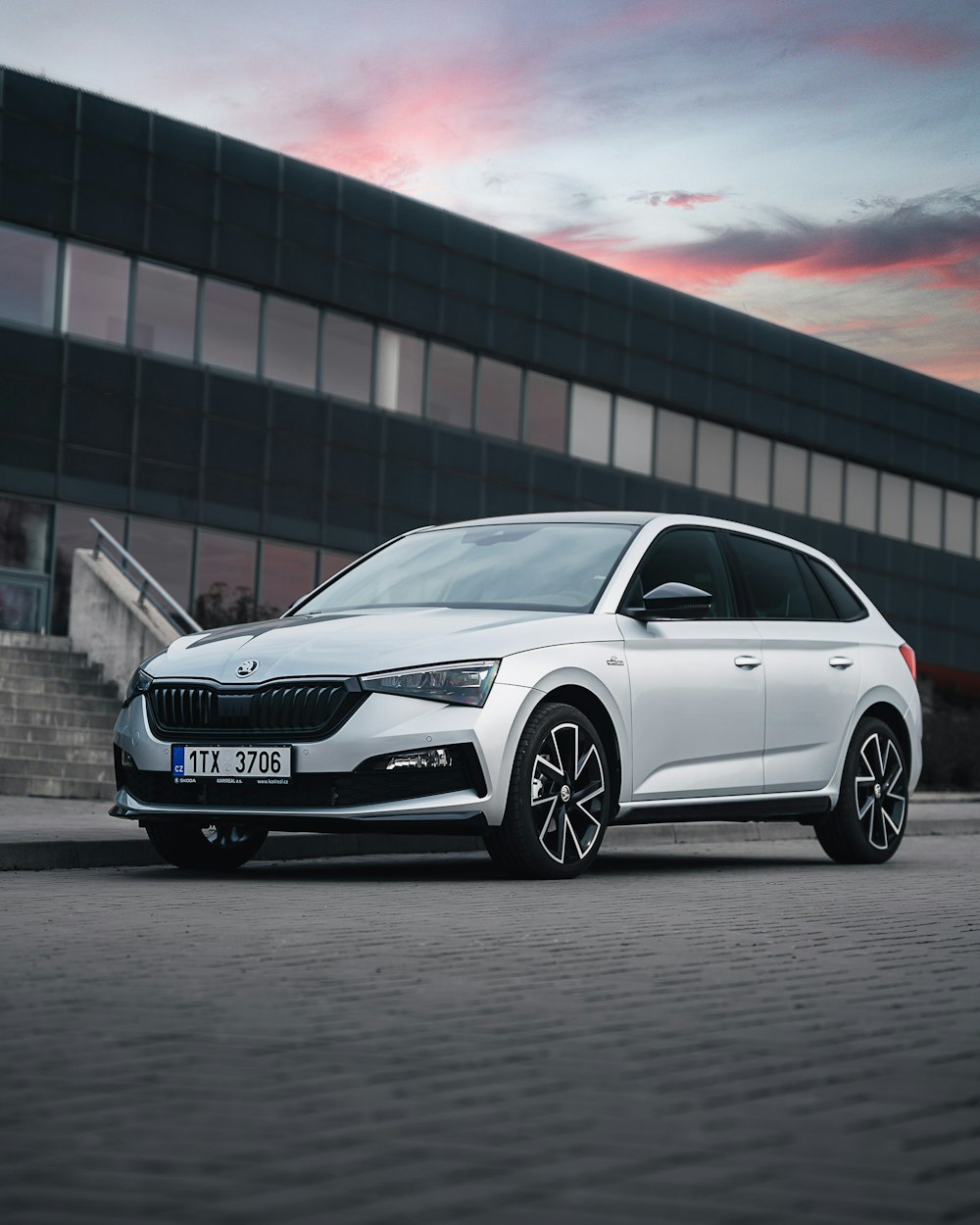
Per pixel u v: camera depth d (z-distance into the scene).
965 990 4.55
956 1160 2.68
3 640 19.09
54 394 25.80
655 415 35.12
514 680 7.67
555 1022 3.89
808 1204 2.40
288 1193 2.43
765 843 12.68
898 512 41.06
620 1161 2.63
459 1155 2.66
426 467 30.64
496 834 7.70
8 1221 2.28
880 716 9.93
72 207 25.95
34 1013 3.93
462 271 31.20
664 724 8.36
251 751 7.61
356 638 7.77
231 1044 3.58
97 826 10.08
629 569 8.49
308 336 29.00
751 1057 3.51
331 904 6.50
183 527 27.19
